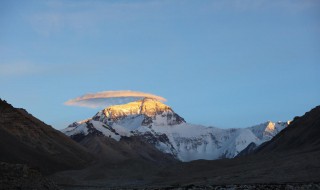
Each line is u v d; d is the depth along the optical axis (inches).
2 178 4042.8
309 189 4606.3
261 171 7829.7
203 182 7657.5
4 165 4190.5
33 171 4308.6
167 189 5531.5
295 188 4692.4
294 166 7751.0
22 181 4094.5
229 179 7593.5
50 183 4338.1
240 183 6889.8
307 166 7568.9
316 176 6791.3
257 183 6550.2
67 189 7391.7
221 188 5211.6
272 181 6771.7
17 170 4185.5
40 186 4173.2
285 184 5506.9
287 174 7239.2
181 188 5556.1
